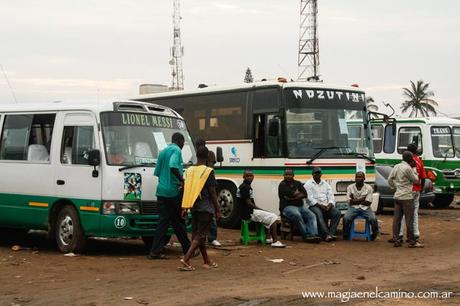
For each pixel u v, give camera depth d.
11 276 10.09
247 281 9.83
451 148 25.23
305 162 15.58
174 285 9.44
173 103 19.19
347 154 16.11
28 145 13.16
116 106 12.46
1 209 13.38
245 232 13.98
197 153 10.96
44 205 12.66
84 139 12.28
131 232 11.96
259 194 16.25
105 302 8.33
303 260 12.02
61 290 9.07
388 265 11.51
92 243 14.23
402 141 25.72
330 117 16.16
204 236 10.84
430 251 13.37
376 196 16.41
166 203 11.60
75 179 12.20
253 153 16.48
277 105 15.94
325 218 15.14
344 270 10.95
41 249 13.18
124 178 11.91
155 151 12.59
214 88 17.92
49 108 12.99
